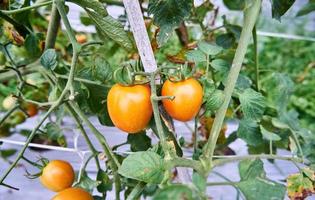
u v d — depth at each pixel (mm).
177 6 382
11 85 1158
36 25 800
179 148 373
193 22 655
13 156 808
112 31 392
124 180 465
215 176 774
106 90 461
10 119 777
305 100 1661
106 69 452
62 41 825
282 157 425
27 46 510
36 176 433
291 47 2012
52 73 439
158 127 332
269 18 1280
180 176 365
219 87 462
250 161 351
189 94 345
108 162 460
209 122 563
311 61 1857
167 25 389
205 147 352
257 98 403
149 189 472
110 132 883
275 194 325
